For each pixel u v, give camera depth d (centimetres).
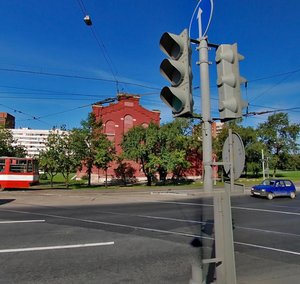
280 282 550
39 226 1075
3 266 630
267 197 2409
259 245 845
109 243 830
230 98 344
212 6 340
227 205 347
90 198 2200
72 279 559
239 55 355
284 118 6253
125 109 4972
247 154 5569
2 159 3005
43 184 4244
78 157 3475
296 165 6662
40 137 8806
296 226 1163
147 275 581
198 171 4847
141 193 2609
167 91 341
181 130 4394
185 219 1262
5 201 1978
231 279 343
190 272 596
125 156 4044
